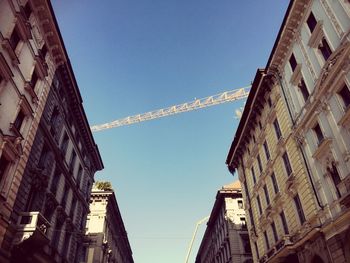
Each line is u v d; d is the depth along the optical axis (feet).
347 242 47.78
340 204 49.83
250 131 100.12
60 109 81.66
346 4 52.26
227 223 141.18
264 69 83.82
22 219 57.62
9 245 52.31
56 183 78.48
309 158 61.87
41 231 55.88
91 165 118.73
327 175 55.36
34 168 63.62
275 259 68.90
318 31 59.36
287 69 73.26
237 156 113.19
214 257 174.50
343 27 52.26
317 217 57.06
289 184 68.18
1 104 52.37
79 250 97.14
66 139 88.12
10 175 54.80
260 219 87.56
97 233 129.08
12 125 55.26
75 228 92.43
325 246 52.95
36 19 67.51
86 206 107.24
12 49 55.67
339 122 51.34
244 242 134.41
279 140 74.84
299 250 61.72
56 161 78.33
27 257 57.11
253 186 95.96
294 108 69.15
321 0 58.75
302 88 67.36
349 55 49.88
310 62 62.28
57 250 75.36
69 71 83.76
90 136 108.17
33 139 63.26
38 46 68.13
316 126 60.95
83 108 96.73
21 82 60.03
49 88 72.84
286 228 72.49
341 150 51.21
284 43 72.54
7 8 55.83
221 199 152.05
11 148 54.49
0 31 53.16
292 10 66.59
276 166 77.51
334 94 53.78
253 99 90.89
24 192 59.57
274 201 77.61
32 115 63.67
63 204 82.89
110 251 144.25
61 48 77.00
